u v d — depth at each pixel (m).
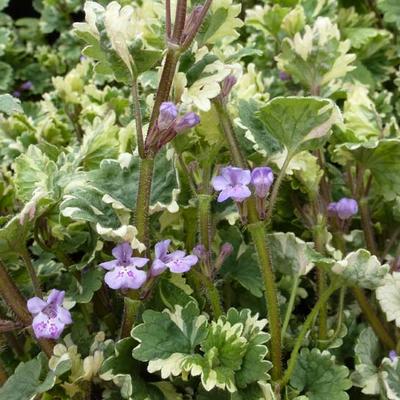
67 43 0.71
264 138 0.38
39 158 0.40
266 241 0.34
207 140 0.39
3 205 0.43
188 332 0.35
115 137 0.44
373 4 0.63
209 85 0.34
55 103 0.58
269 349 0.36
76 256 0.42
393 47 0.58
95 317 0.40
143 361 0.35
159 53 0.32
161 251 0.33
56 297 0.33
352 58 0.42
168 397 0.35
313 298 0.44
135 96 0.32
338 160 0.43
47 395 0.35
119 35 0.32
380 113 0.50
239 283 0.42
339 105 0.50
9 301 0.34
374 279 0.35
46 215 0.38
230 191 0.33
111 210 0.36
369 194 0.42
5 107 0.34
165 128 0.32
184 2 0.32
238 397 0.34
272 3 0.60
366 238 0.42
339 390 0.35
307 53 0.42
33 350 0.39
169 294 0.36
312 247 0.38
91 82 0.58
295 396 0.35
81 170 0.41
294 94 0.53
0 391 0.34
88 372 0.34
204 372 0.33
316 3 0.54
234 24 0.36
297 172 0.39
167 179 0.36
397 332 0.39
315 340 0.38
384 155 0.40
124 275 0.32
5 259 0.37
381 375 0.37
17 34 0.80
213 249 0.41
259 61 0.57
